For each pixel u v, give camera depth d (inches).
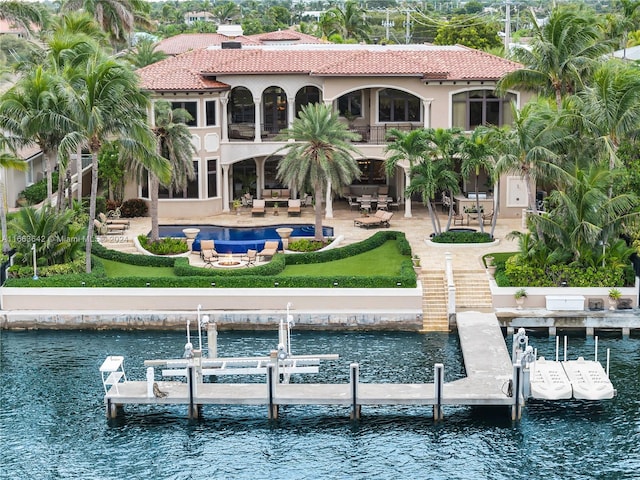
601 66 2158.0
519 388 1552.7
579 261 1983.3
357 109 2664.9
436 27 6077.8
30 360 1804.9
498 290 1956.2
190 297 1969.7
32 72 2169.0
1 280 2021.4
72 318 1969.7
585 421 1558.8
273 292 1963.6
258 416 1609.3
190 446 1507.1
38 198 2625.5
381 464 1444.4
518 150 2009.1
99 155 2598.4
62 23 3009.4
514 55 2276.1
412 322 1945.1
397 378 1691.7
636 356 1800.0
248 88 2586.1
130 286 1985.7
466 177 2222.0
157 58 3385.8
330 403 1574.8
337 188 2256.4
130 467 1441.9
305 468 1437.0
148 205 2608.3
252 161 2741.1
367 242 2234.3
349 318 1947.6
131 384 1641.2
